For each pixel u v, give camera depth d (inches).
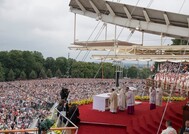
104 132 666.2
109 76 5506.9
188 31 615.8
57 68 7342.5
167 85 1232.2
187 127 441.4
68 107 751.1
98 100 877.2
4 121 1829.5
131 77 4968.0
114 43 843.4
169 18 618.5
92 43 871.1
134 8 654.5
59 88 4212.6
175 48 741.3
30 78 6771.7
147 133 608.4
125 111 862.5
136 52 861.2
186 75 1262.3
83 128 695.1
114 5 692.7
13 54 6771.7
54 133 602.9
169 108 721.6
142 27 678.5
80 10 826.2
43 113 2092.8
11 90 3895.2
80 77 5969.5
